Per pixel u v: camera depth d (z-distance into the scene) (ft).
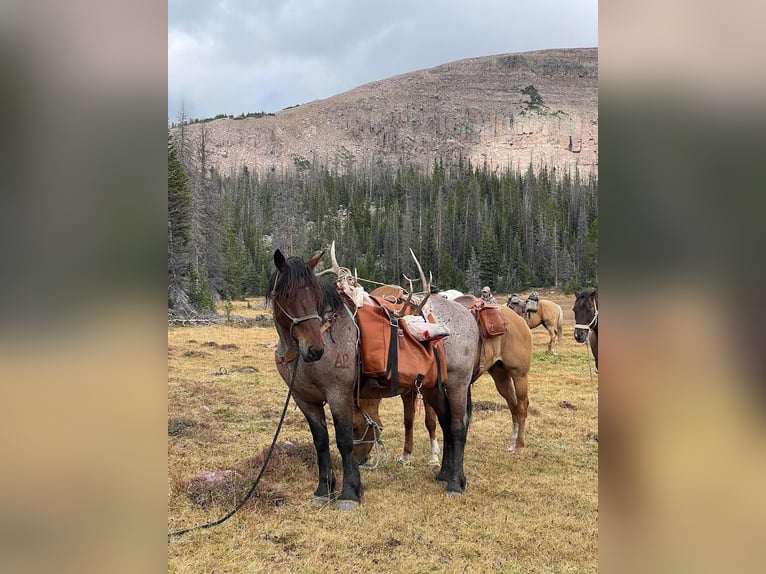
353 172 454.81
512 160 545.03
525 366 21.98
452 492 17.30
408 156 557.33
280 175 460.55
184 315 79.30
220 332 66.80
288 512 15.51
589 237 165.68
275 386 33.30
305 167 522.47
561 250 179.52
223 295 120.26
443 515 15.71
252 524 14.55
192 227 90.22
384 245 212.23
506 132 597.93
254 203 240.53
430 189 288.71
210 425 24.06
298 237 212.02
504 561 13.11
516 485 18.33
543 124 606.96
